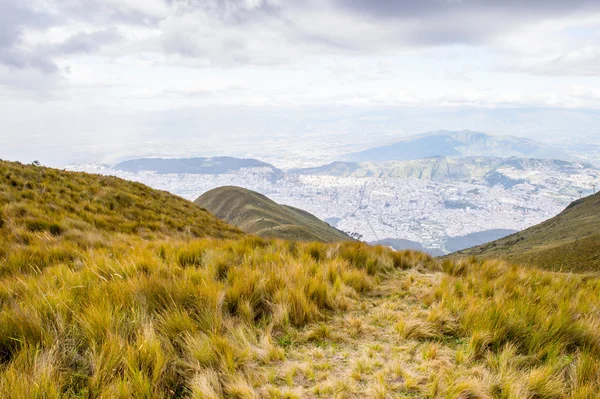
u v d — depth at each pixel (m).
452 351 3.04
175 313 3.08
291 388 2.45
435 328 3.41
